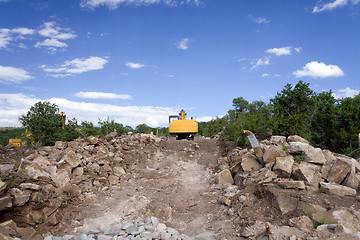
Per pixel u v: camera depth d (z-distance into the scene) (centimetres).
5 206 668
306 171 877
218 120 2647
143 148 1515
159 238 682
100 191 991
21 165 889
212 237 690
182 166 1327
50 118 2112
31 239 669
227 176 1095
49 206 775
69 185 904
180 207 907
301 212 711
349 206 721
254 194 876
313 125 1716
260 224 713
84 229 742
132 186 1088
